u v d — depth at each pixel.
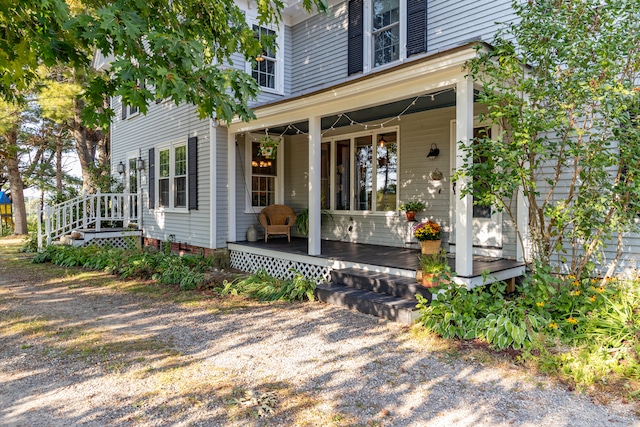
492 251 6.23
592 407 2.78
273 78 9.25
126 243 11.03
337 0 8.34
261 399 2.90
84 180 14.33
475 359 3.55
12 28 3.72
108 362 3.58
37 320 4.85
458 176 4.36
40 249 9.95
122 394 2.99
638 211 4.32
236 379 3.23
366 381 3.18
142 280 7.21
